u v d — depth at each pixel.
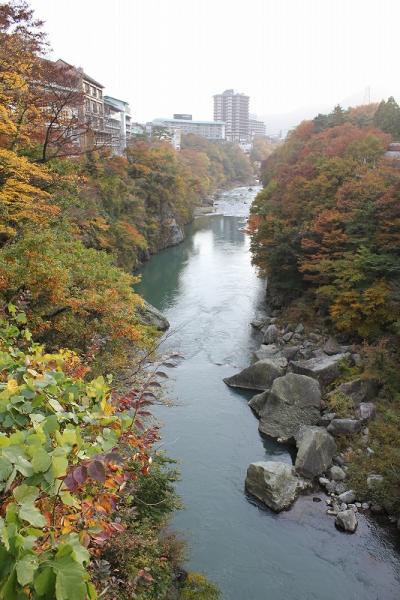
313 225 26.58
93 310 13.88
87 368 5.83
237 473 15.93
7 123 13.78
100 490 4.21
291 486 14.77
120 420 4.76
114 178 41.69
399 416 17.00
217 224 74.62
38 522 2.80
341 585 11.64
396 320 19.92
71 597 2.54
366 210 23.31
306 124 63.69
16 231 13.73
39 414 3.81
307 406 18.62
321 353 23.27
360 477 15.11
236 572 11.94
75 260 15.21
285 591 11.46
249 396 21.41
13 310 7.24
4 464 3.02
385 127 46.78
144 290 38.38
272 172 60.88
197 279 42.25
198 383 22.64
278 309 31.98
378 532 13.27
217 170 125.88
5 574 2.51
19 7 15.16
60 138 19.41
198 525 13.52
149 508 10.40
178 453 16.92
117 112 77.19
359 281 21.70
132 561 7.70
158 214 56.66
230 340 28.00
